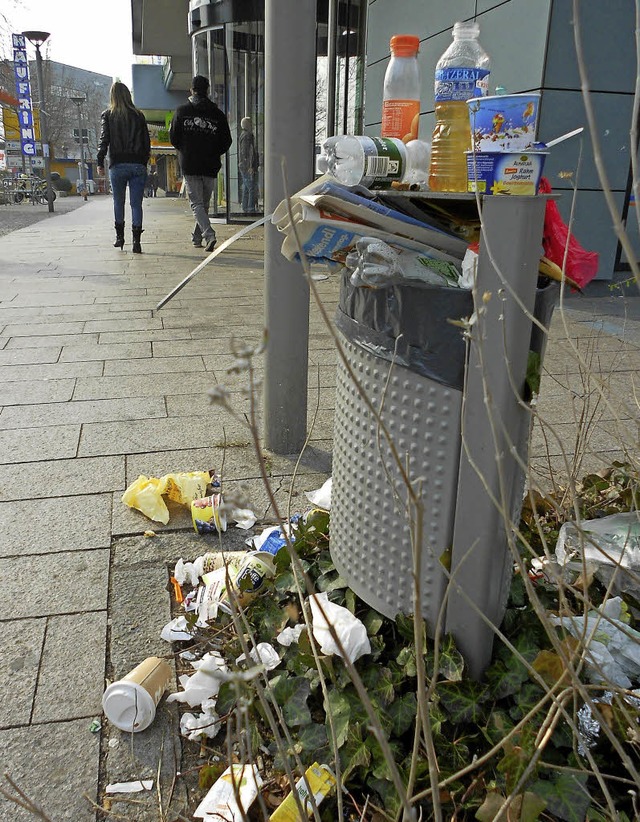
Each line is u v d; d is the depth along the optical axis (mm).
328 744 1696
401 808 1530
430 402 1684
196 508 2764
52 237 13875
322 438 3656
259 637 2105
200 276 8555
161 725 1884
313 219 1673
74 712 1923
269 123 3010
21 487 3143
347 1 11742
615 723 1618
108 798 1687
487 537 1657
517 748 1496
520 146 1635
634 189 990
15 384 4535
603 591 2158
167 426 3807
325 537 2428
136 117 10383
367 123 10641
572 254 1814
